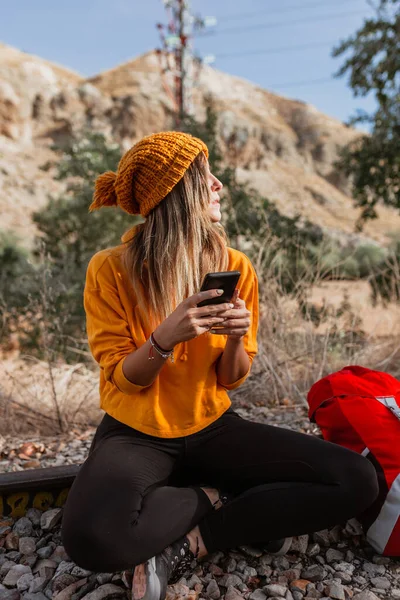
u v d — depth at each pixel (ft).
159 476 5.80
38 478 7.18
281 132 173.17
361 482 5.68
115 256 6.14
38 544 6.70
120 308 5.90
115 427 6.04
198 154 6.00
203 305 5.36
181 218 5.89
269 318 13.03
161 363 5.43
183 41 71.97
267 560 6.34
